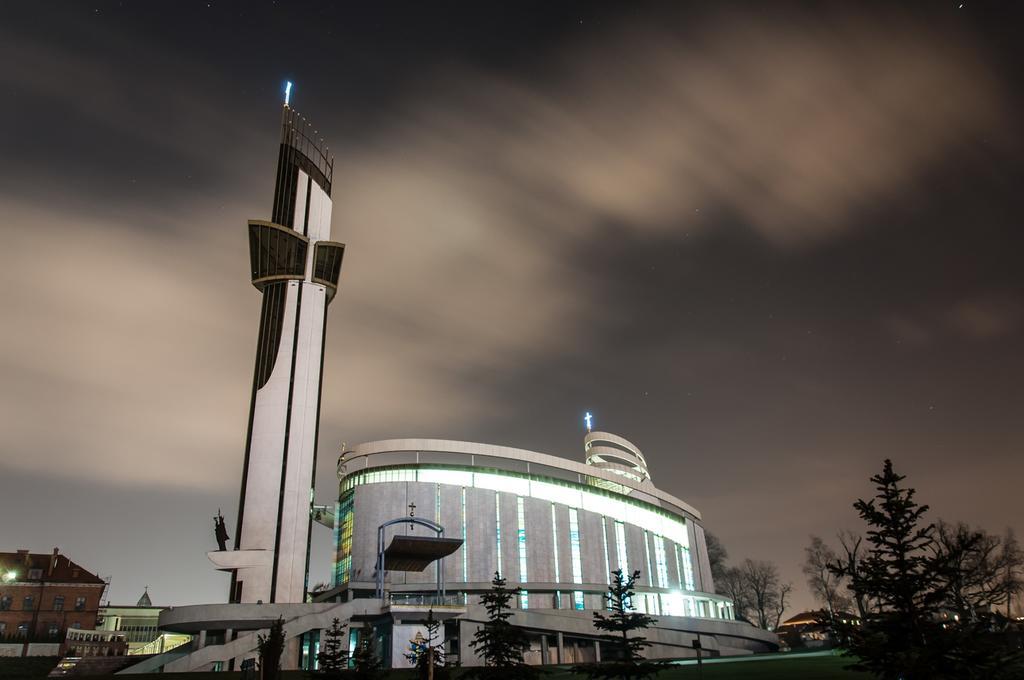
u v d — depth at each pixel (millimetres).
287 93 90500
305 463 74125
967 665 14195
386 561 63875
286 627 57406
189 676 46812
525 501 92500
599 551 94875
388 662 56969
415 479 91250
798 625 115500
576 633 71312
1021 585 57281
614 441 115312
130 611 107000
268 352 77688
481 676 34469
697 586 108562
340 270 83750
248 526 70125
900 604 15539
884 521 15938
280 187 86000
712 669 47250
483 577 85750
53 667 60000
